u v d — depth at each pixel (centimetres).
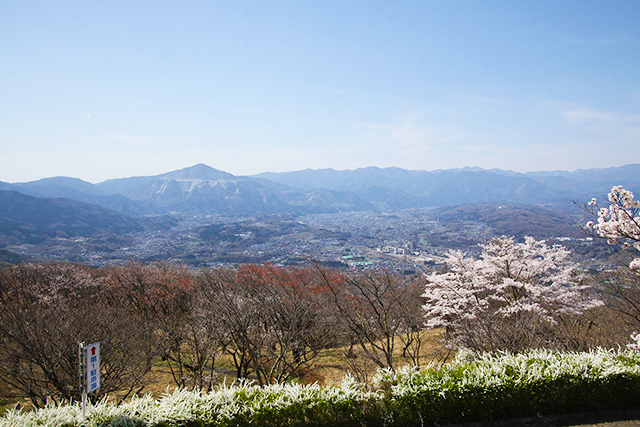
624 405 731
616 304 1389
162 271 2984
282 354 1277
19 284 2741
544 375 742
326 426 701
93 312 1423
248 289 1648
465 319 1480
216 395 736
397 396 730
